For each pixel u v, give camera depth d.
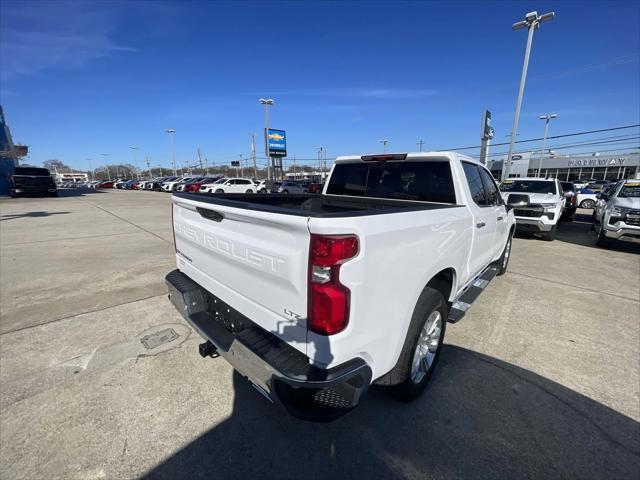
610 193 9.73
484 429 2.30
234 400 2.56
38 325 3.70
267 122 33.22
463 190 3.22
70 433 2.23
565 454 2.10
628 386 2.77
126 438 2.20
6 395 2.57
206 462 2.04
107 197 26.94
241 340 1.95
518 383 2.79
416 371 2.49
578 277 5.74
